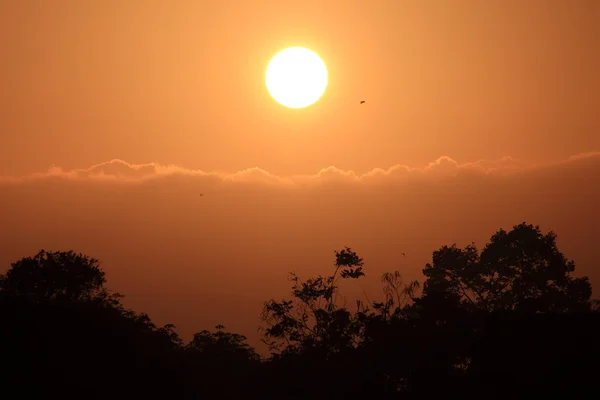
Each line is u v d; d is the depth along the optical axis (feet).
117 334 204.23
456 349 157.17
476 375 138.72
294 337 181.06
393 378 162.71
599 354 124.67
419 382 156.15
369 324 167.63
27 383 174.91
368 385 161.68
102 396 188.75
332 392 167.22
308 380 168.25
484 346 142.10
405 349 160.45
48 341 182.19
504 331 140.36
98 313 206.59
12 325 183.11
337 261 186.19
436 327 162.50
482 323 160.15
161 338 247.09
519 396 125.18
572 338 130.72
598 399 116.67
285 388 169.58
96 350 194.59
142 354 211.41
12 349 177.88
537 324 138.21
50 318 192.65
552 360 127.24
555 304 289.53
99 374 190.08
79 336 192.85
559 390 120.98
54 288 259.80
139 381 204.23
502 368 132.77
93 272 266.16
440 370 155.53
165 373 213.66
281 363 171.32
